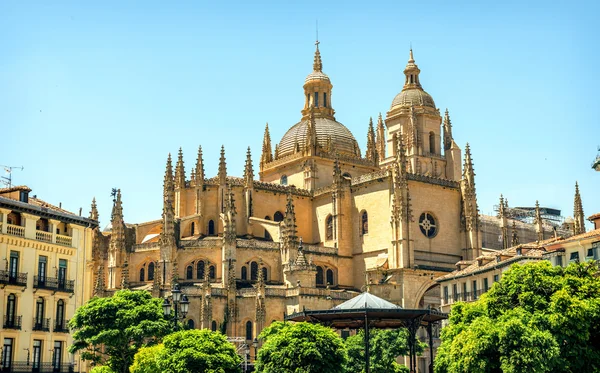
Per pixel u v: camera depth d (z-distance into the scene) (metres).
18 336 90.38
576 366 76.94
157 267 132.75
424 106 164.25
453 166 163.25
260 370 82.06
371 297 74.19
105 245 144.50
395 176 139.75
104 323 96.31
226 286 129.50
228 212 134.50
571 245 103.44
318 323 78.81
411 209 139.62
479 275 118.88
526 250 116.12
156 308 99.88
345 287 146.00
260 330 125.44
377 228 144.00
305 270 132.00
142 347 91.75
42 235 96.38
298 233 154.00
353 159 164.38
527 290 81.50
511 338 74.31
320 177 160.38
